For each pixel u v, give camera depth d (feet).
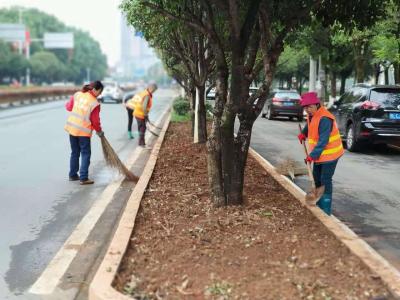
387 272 15.06
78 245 20.24
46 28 420.77
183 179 29.43
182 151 40.93
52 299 15.42
